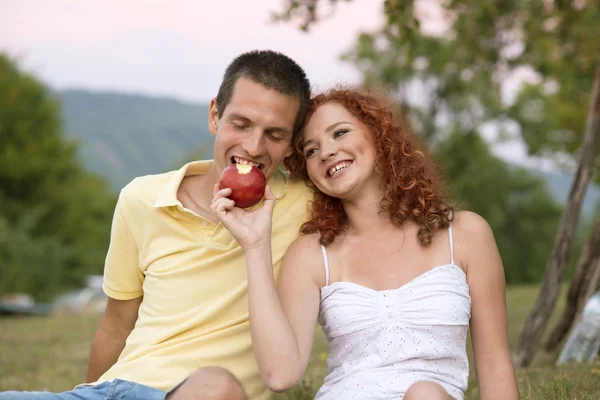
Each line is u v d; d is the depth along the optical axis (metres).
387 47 26.44
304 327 3.14
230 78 3.39
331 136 3.36
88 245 38.25
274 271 3.39
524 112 27.52
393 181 3.29
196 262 3.32
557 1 10.61
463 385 3.04
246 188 3.13
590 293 6.33
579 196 5.90
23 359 7.79
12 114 38.22
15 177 37.44
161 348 3.20
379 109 3.37
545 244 40.88
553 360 6.29
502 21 12.05
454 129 29.00
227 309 3.25
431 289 3.06
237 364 3.23
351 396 2.93
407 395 2.67
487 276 3.18
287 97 3.32
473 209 37.34
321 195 3.46
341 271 3.24
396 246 3.26
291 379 2.86
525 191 40.97
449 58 23.84
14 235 30.36
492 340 3.15
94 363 3.74
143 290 3.46
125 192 3.53
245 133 3.35
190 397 2.70
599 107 5.92
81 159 42.16
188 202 3.51
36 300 28.62
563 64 13.86
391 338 3.00
